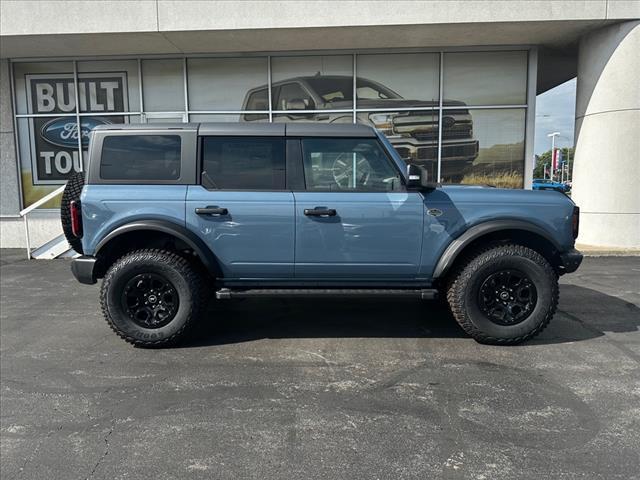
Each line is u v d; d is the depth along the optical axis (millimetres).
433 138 10484
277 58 10430
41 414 3127
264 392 3414
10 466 2568
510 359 3994
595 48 9242
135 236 4422
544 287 4176
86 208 4230
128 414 3117
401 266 4309
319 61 10391
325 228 4230
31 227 11000
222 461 2600
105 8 8953
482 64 10266
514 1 8633
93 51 10211
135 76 10648
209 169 4293
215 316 5293
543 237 4250
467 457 2615
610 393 3361
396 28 8977
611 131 9125
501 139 10445
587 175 9578
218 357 4090
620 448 2684
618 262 8289
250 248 4266
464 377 3639
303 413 3109
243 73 10516
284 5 8844
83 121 10828
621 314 5262
